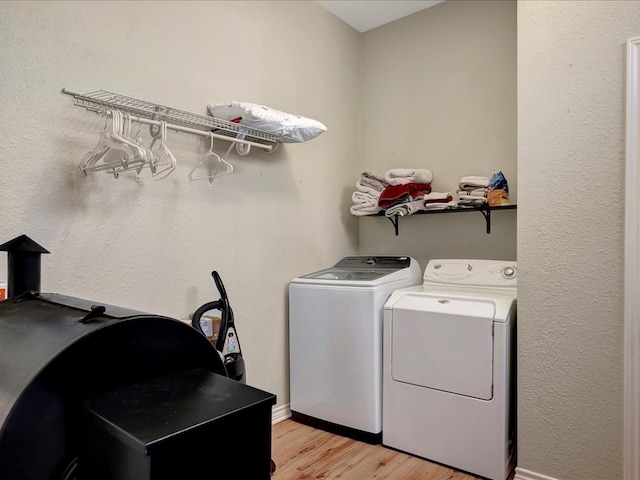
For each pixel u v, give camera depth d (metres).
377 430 2.38
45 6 1.73
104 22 1.91
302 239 2.91
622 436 1.76
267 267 2.67
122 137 1.73
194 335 1.31
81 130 1.84
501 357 2.01
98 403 1.01
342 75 3.28
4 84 1.62
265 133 2.41
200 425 0.91
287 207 2.80
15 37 1.65
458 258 2.96
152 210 2.09
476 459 2.07
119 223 1.97
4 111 1.62
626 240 1.74
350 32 3.36
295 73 2.86
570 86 1.89
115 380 1.12
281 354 2.76
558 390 1.92
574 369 1.88
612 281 1.78
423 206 2.81
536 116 1.98
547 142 1.95
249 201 2.56
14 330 1.18
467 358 2.10
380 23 3.33
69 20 1.80
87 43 1.85
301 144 2.91
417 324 2.25
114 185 1.95
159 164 1.93
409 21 3.20
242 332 2.52
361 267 2.93
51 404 0.99
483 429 2.05
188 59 2.24
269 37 2.68
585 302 1.85
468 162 2.92
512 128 2.74
